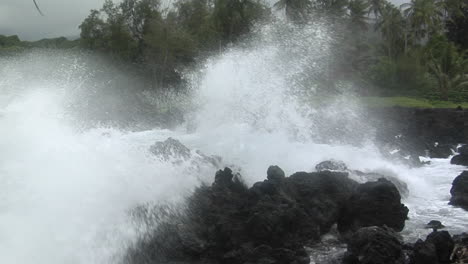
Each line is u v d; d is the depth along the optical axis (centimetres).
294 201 1054
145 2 4928
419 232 1131
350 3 5600
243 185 1171
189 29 4912
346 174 1230
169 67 4394
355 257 895
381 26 6544
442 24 6906
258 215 964
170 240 973
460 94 4700
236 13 4425
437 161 2306
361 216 1101
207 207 1066
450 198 1470
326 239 1066
